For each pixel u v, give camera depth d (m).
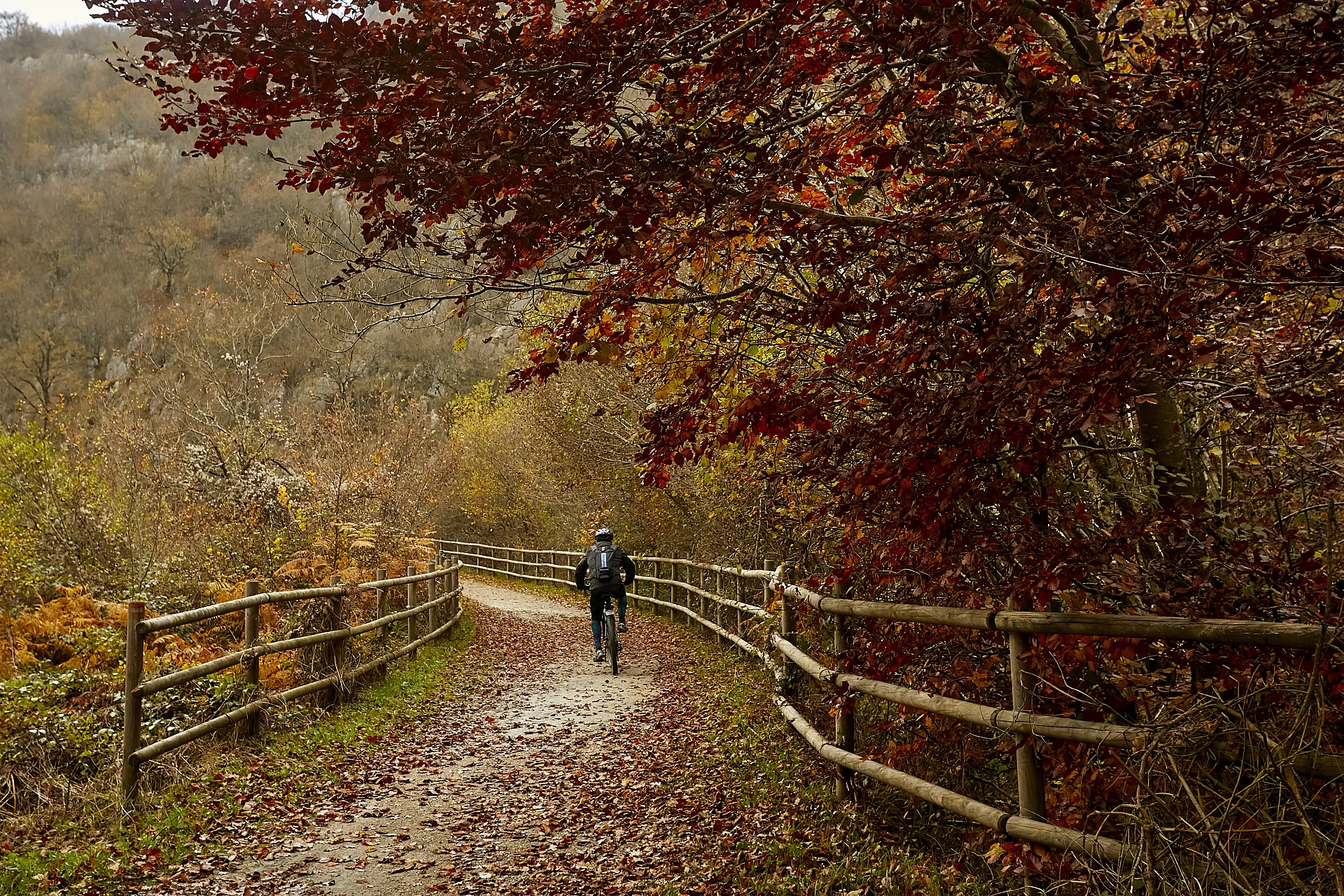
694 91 3.76
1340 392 3.03
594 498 20.28
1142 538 3.47
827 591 5.57
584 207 3.27
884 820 4.79
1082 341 2.92
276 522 13.10
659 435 3.99
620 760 6.84
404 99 3.04
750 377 4.10
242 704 6.79
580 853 4.89
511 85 3.26
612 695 9.61
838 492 4.44
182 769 5.86
